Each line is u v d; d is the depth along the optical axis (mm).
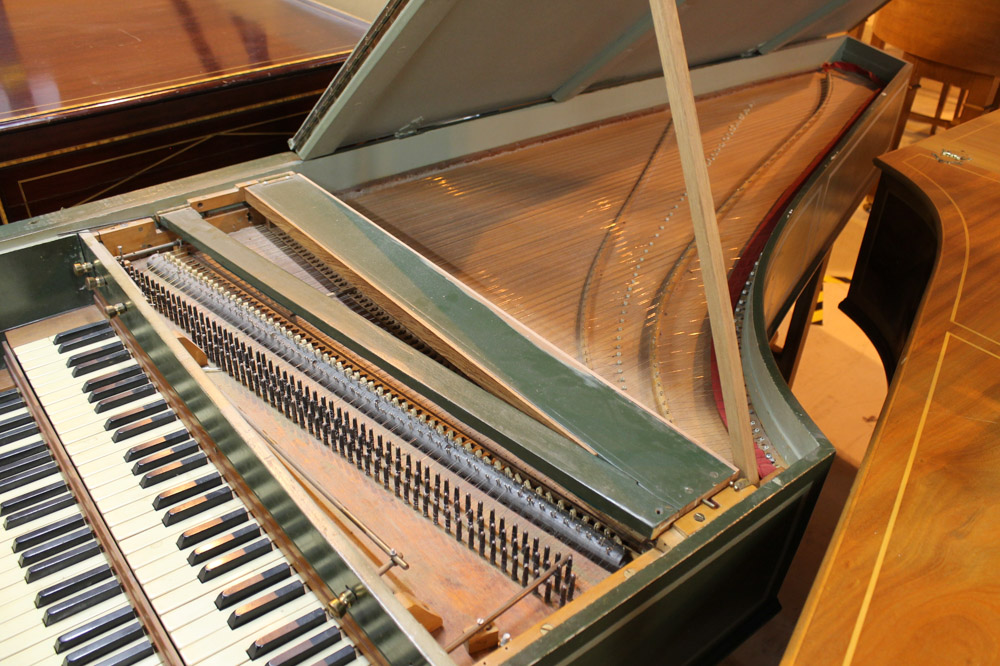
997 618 1296
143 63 3285
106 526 1504
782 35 3523
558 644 1177
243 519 1528
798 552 3314
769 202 2811
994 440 1681
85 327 1991
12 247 1923
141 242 2117
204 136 3234
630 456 1457
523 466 1627
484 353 1656
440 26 1980
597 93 3049
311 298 1813
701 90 3488
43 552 1481
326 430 1668
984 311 2143
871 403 4098
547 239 2445
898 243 2957
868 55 3855
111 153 3020
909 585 1350
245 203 2252
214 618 1346
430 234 2375
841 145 2822
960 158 3035
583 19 2305
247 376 1802
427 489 1542
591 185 2762
